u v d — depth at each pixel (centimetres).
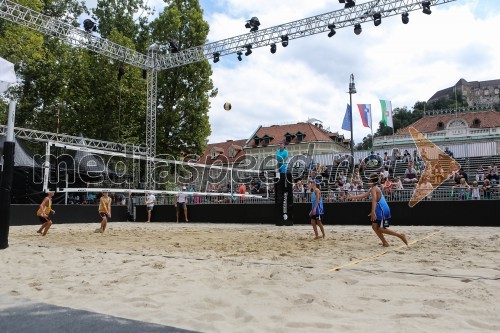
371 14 1596
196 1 3091
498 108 9538
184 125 3047
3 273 529
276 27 1808
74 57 2872
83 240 991
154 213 2048
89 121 2808
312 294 371
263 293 378
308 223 1605
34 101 2995
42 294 392
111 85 2711
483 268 509
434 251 691
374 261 579
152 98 2261
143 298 367
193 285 427
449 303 340
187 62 2116
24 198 1798
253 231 1259
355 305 341
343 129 2698
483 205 1338
